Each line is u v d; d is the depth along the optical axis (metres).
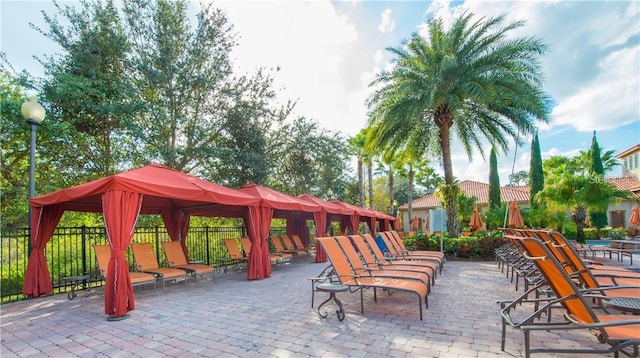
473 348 3.88
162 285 8.12
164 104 13.92
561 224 18.06
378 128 14.53
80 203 8.19
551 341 4.02
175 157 14.33
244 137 15.75
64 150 12.62
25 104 7.38
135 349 4.15
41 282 7.39
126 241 5.81
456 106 12.91
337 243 6.17
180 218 10.61
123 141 13.98
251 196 9.29
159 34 13.48
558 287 2.99
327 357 3.71
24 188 11.84
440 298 6.38
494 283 7.85
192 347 4.15
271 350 3.97
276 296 7.00
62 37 12.16
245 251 11.69
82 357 3.96
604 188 14.81
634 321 2.51
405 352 3.80
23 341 4.57
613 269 5.77
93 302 6.94
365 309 5.69
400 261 7.97
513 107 12.96
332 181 23.44
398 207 37.56
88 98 11.84
